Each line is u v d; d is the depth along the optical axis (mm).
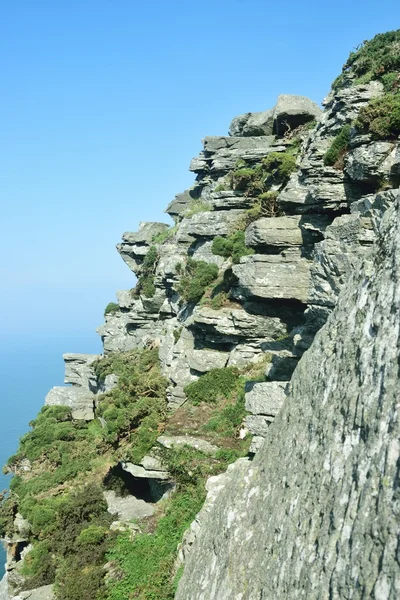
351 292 5895
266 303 32281
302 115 50625
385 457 4012
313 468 5066
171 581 17688
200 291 40594
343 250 19219
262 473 6758
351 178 22281
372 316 5102
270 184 42000
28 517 30062
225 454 24016
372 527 3816
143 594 18125
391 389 4305
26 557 26422
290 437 6066
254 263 28578
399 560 3439
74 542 24500
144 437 26516
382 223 5816
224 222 44656
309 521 4742
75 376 69750
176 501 23062
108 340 68688
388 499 3787
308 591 4223
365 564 3730
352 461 4445
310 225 26609
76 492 31625
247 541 6082
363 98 24297
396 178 20047
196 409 29859
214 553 6832
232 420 27016
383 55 29000
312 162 24719
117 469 30500
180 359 35531
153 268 59375
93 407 48531
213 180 60625
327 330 6180
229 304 35875
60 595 20656
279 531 5277
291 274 27609
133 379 37719
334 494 4492
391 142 20484
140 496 29031
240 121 59844
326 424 5148
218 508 7691
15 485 36406
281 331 31734
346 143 23062
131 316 60062
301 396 6219
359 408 4645
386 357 4559
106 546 22344
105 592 19375
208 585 6449
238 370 31531
